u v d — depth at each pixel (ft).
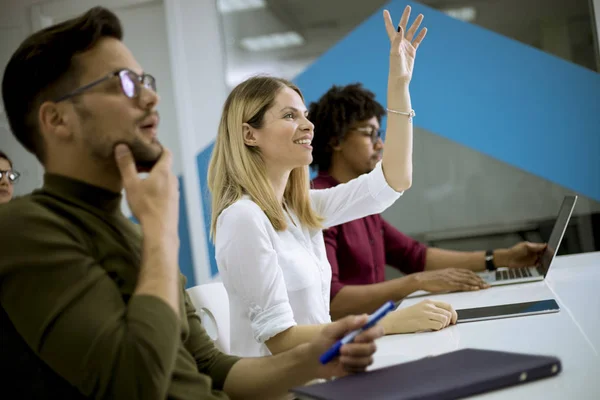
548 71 12.86
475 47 13.12
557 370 2.94
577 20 12.67
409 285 6.96
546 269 6.66
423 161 13.46
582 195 12.83
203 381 3.35
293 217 5.93
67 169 3.23
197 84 14.46
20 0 15.33
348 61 13.73
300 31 13.98
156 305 2.86
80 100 3.15
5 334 2.88
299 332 4.72
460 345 4.05
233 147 5.61
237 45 14.30
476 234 13.28
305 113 5.80
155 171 3.19
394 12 13.47
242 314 5.06
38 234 2.87
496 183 13.17
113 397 2.75
